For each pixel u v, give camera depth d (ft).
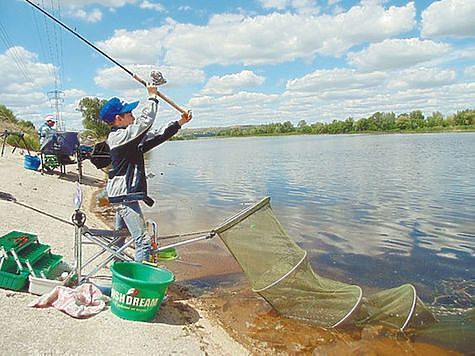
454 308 21.74
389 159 109.81
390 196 54.24
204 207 48.60
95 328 16.43
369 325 19.38
